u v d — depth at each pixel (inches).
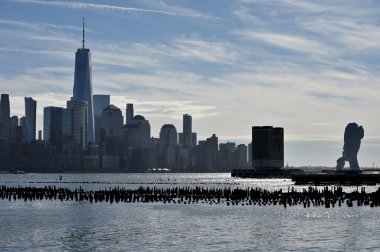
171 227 4367.6
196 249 3398.1
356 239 3745.1
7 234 4005.9
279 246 3496.6
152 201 6998.0
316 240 3710.6
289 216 5113.2
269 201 6722.4
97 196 7165.4
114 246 3503.9
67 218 5017.2
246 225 4478.3
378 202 6161.4
